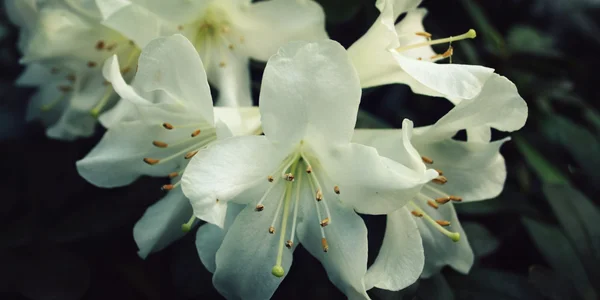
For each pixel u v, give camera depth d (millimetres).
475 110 245
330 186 249
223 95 278
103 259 305
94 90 306
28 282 294
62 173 312
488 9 394
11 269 296
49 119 332
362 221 240
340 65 225
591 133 351
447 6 348
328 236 245
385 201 231
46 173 314
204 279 281
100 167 267
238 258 242
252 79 315
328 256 246
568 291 286
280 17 271
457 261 277
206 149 224
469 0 339
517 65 353
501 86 242
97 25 292
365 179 230
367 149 228
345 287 244
